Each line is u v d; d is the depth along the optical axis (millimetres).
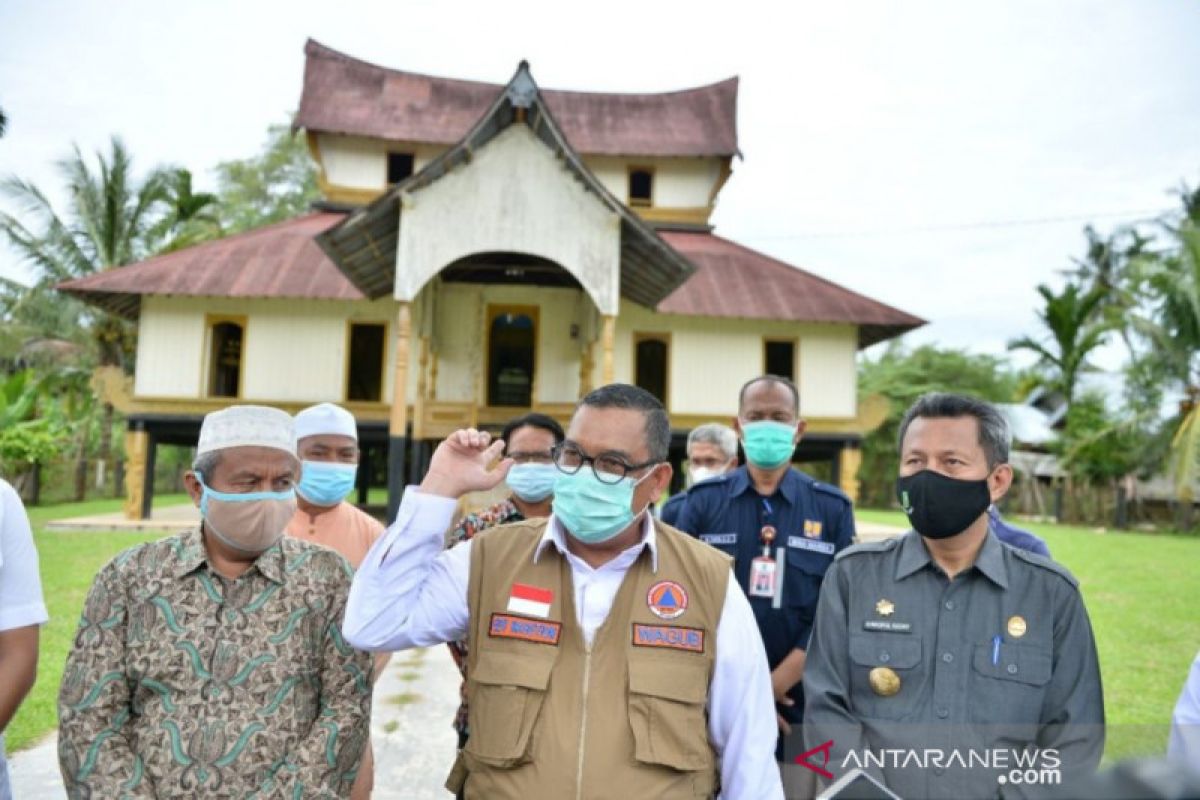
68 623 7648
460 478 2098
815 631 2494
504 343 18078
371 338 17016
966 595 2326
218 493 2197
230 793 2062
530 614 2086
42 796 4047
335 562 2395
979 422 2359
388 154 20953
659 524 2297
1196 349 25953
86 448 28234
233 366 17266
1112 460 28875
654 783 1926
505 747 1965
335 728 2199
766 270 18984
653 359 17531
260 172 37750
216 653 2158
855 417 16984
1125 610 10305
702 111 22438
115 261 27969
